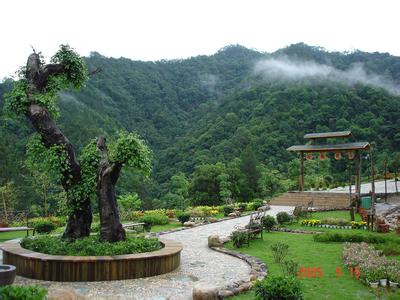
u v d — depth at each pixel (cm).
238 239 1181
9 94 927
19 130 3691
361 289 720
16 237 1427
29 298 443
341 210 2275
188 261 996
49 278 762
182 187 3809
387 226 1474
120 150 878
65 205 957
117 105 6606
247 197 3784
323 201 2531
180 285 752
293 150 2719
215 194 3559
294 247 1184
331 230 1506
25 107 916
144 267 805
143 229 1561
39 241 885
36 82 945
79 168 930
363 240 1255
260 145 5194
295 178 4112
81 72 1014
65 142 918
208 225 1778
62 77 1004
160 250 891
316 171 4453
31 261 780
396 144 5081
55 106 961
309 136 2692
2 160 2922
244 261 995
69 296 557
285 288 541
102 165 903
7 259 852
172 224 1848
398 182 3597
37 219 1811
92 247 814
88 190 912
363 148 2303
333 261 977
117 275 775
